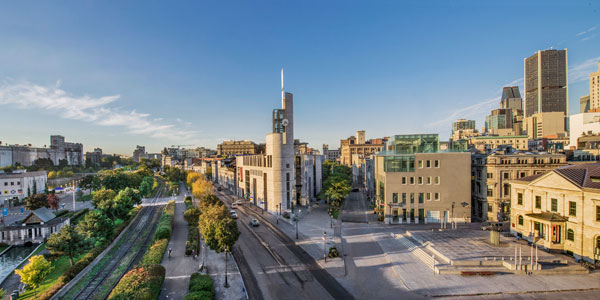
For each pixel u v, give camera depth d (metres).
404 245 52.00
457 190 65.44
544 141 139.12
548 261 41.03
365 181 122.56
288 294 34.59
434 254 45.69
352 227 64.88
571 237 44.03
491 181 65.69
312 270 41.66
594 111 172.62
